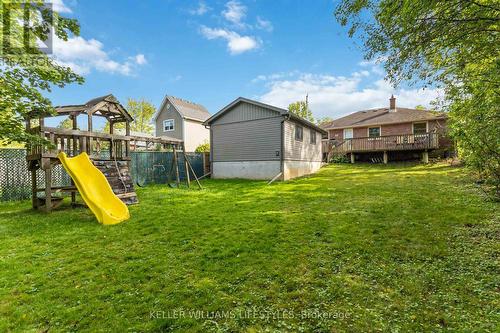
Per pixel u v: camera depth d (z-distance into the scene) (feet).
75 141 25.53
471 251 11.53
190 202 25.07
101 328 7.50
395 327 7.17
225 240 14.20
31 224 18.02
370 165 52.06
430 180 31.14
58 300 8.89
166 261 11.79
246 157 44.75
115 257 12.35
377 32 13.29
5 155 28.04
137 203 24.63
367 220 16.71
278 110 40.75
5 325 7.64
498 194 20.56
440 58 14.29
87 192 20.89
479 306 7.89
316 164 54.24
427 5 10.86
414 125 56.90
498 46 12.34
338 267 10.77
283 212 19.98
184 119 75.00
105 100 27.78
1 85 13.98
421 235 13.66
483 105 15.62
